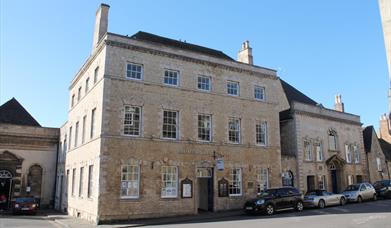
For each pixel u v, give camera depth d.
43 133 34.72
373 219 16.34
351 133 37.41
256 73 28.02
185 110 23.81
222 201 24.23
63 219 22.38
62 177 31.83
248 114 26.88
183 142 23.28
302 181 30.27
